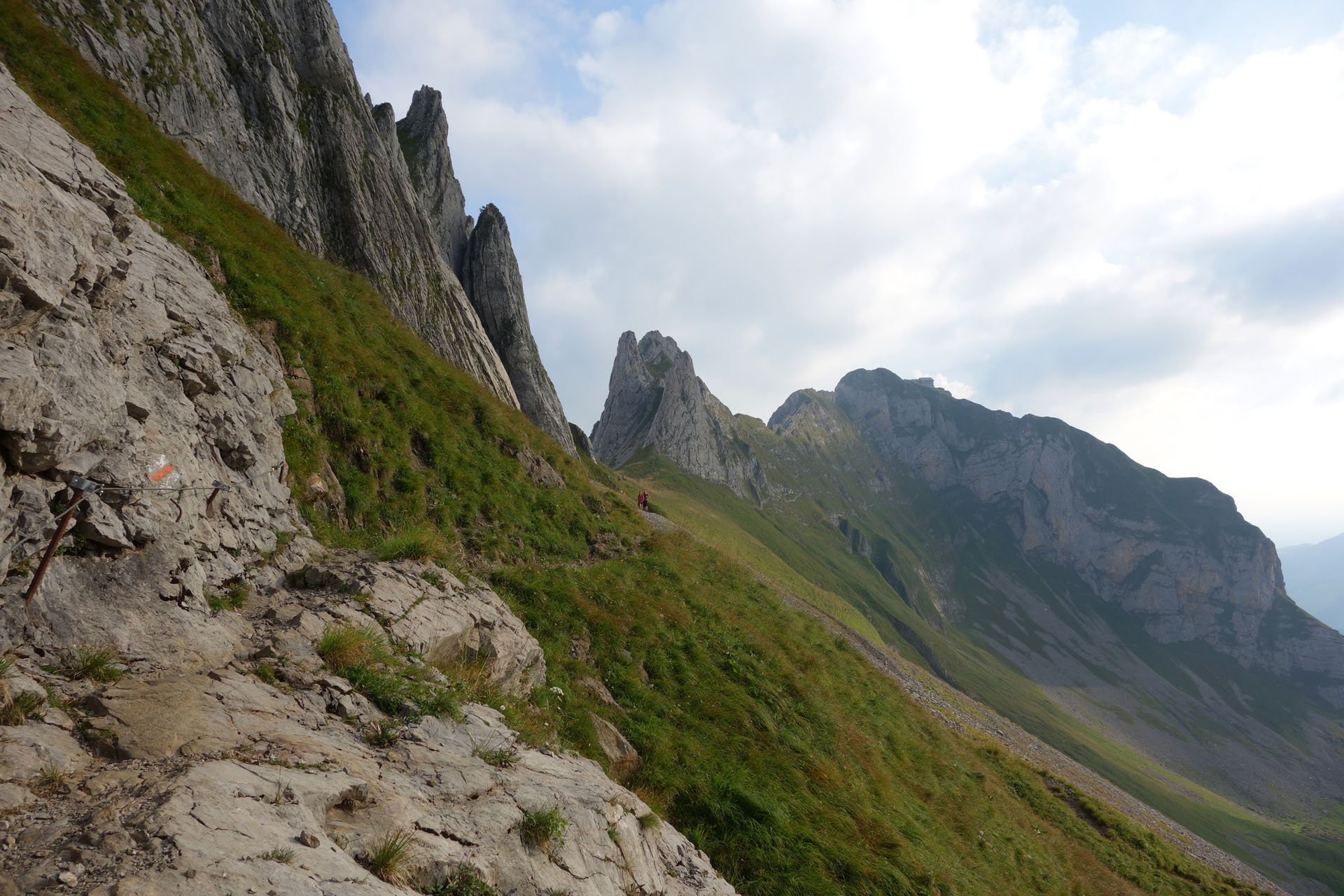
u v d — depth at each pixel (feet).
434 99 246.27
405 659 31.96
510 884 21.53
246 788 17.66
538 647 45.96
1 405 20.17
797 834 45.65
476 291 227.61
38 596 21.36
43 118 36.78
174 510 28.68
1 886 11.91
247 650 27.02
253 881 14.25
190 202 66.03
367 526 54.08
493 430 85.30
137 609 24.40
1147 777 452.35
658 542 92.89
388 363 77.10
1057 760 203.41
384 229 154.92
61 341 24.85
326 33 156.66
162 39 116.16
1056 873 77.51
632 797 33.37
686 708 56.18
